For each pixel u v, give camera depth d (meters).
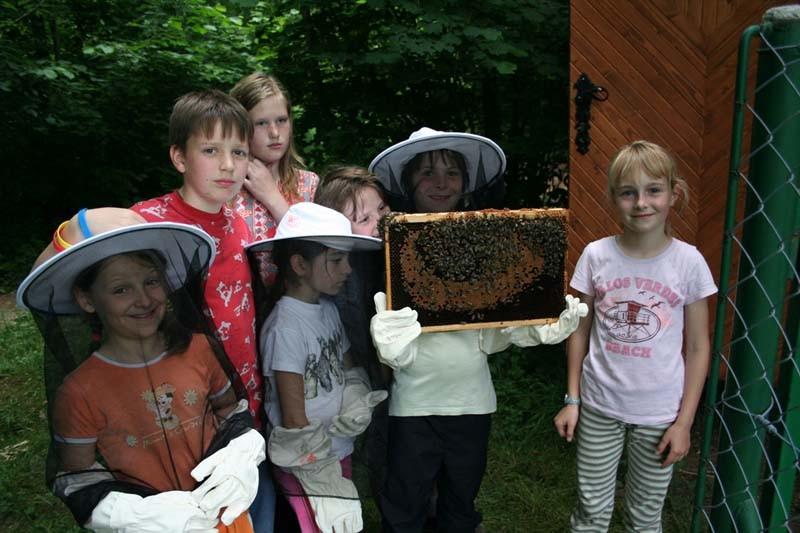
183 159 1.83
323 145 4.77
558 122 4.43
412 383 2.14
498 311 1.95
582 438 2.20
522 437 3.39
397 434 2.17
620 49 3.31
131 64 6.88
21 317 5.40
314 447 1.88
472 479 2.21
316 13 4.47
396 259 1.86
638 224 1.98
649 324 2.02
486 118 4.71
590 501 2.20
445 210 2.30
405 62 4.22
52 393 1.39
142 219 1.56
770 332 1.56
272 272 2.03
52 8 6.74
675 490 2.91
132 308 1.42
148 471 1.46
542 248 1.92
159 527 1.39
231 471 1.50
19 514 2.84
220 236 1.90
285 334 1.91
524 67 4.32
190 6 7.25
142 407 1.45
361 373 2.02
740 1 3.07
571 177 3.52
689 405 2.02
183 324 1.53
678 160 3.32
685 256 2.01
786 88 1.43
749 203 1.56
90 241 1.32
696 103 3.24
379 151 4.59
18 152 6.97
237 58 7.33
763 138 1.49
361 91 4.60
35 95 6.56
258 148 2.31
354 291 1.96
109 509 1.39
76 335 1.39
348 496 1.92
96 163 7.25
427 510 2.35
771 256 1.52
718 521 1.71
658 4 3.21
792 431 1.58
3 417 3.68
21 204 7.29
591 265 2.15
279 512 2.24
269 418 1.96
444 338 2.13
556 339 2.01
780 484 1.63
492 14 4.18
